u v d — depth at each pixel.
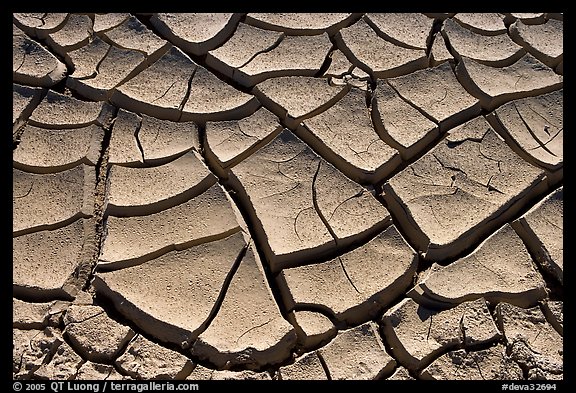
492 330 2.29
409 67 3.12
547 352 2.26
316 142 2.85
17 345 2.23
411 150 2.82
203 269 2.46
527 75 3.09
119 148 2.81
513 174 2.73
